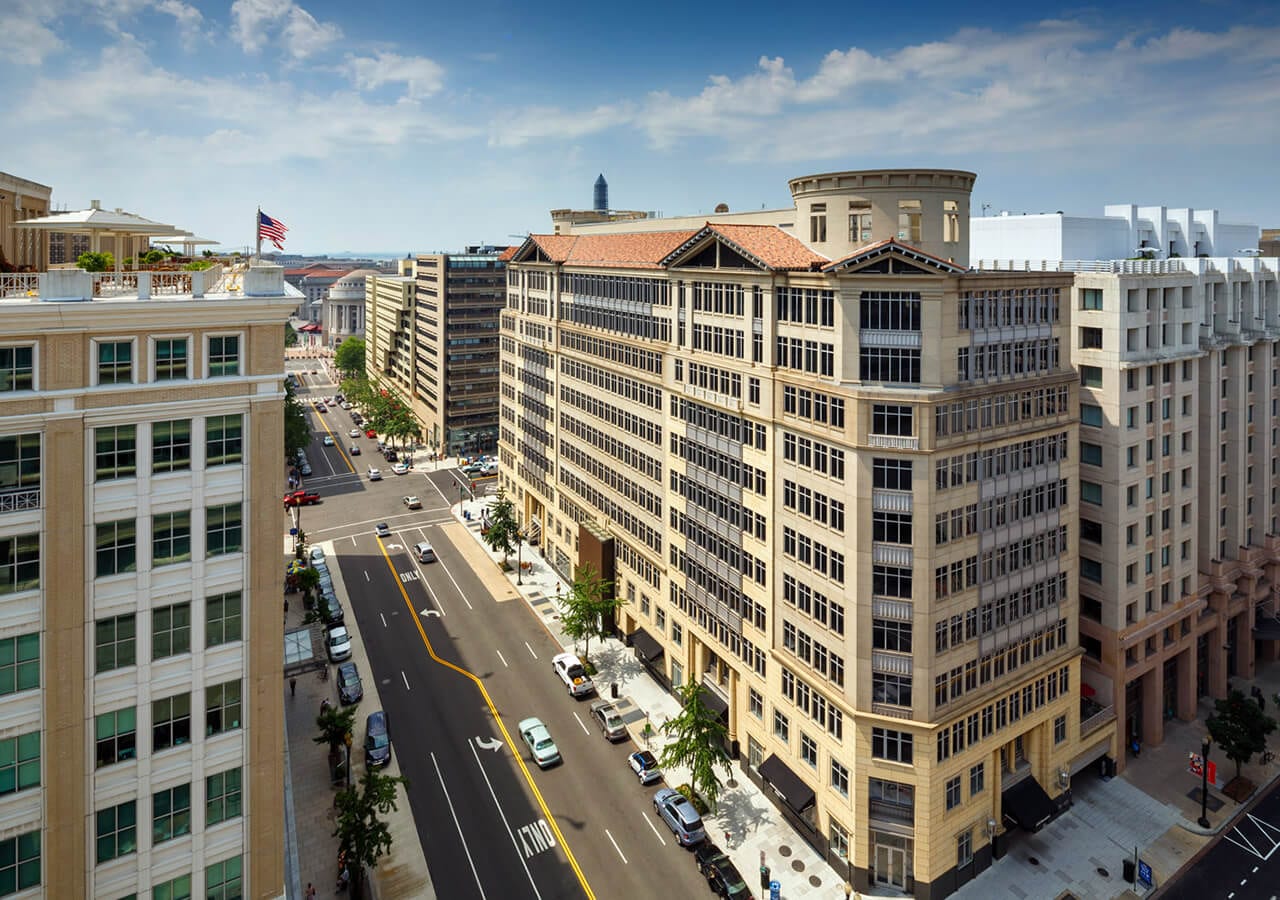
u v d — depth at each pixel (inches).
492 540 3737.7
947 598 1792.6
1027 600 1984.5
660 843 1991.9
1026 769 2063.2
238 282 1514.5
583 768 2282.2
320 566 3732.8
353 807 1777.8
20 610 1171.9
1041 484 1999.3
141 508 1242.6
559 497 3735.2
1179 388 2394.2
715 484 2379.4
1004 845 1959.9
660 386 2684.5
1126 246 2871.6
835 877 1883.6
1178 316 2375.7
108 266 1499.8
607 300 3102.9
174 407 1254.3
